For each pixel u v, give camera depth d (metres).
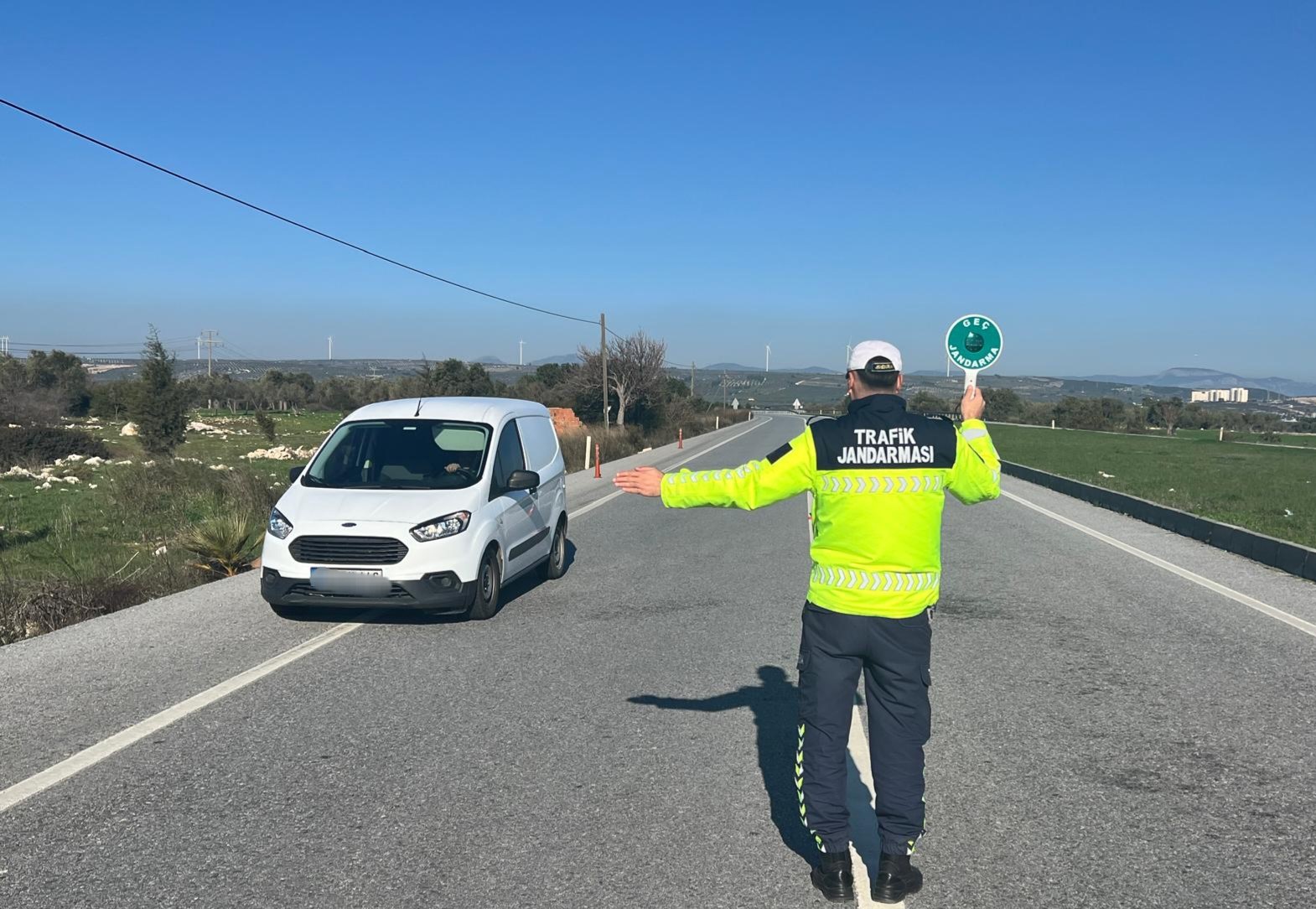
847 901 3.76
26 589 9.88
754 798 4.78
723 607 9.42
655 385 60.41
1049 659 7.45
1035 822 4.52
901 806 3.72
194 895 3.82
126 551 14.28
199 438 50.31
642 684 6.77
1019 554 12.82
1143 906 3.74
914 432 3.70
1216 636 8.21
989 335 10.40
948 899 3.80
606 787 4.93
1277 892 3.84
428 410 10.14
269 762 5.27
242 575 11.38
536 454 10.84
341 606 8.55
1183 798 4.78
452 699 6.42
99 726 5.87
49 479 26.30
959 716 6.07
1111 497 19.11
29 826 4.46
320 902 3.76
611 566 11.96
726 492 3.79
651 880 3.94
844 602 3.69
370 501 8.70
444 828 4.43
